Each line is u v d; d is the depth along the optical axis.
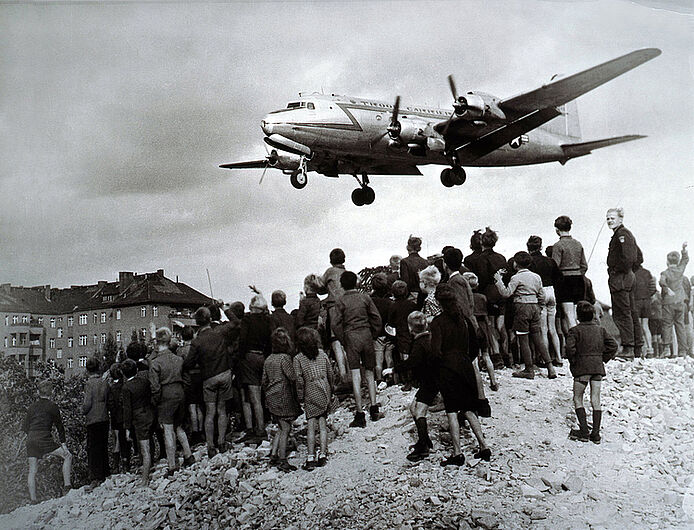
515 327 8.25
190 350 7.52
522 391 7.89
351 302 7.37
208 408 7.50
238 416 8.56
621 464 6.60
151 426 7.50
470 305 6.88
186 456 7.56
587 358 6.93
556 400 7.70
